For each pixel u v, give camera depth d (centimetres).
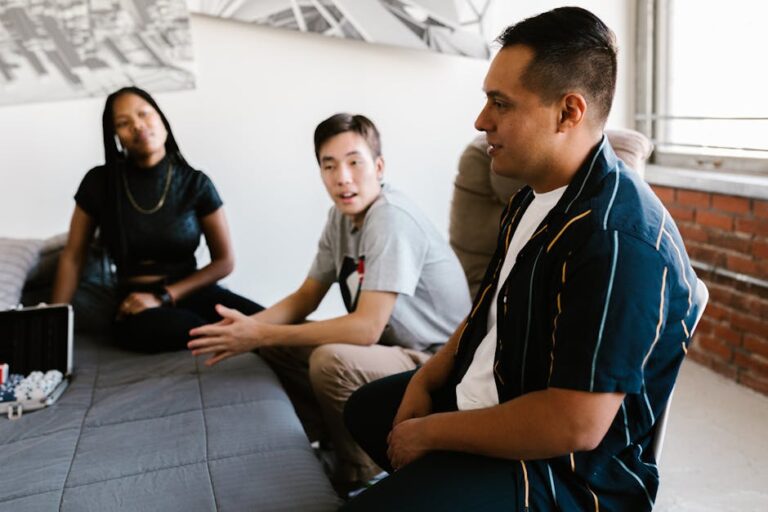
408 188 269
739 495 162
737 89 238
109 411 137
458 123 270
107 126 188
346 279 166
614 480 93
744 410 206
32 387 143
